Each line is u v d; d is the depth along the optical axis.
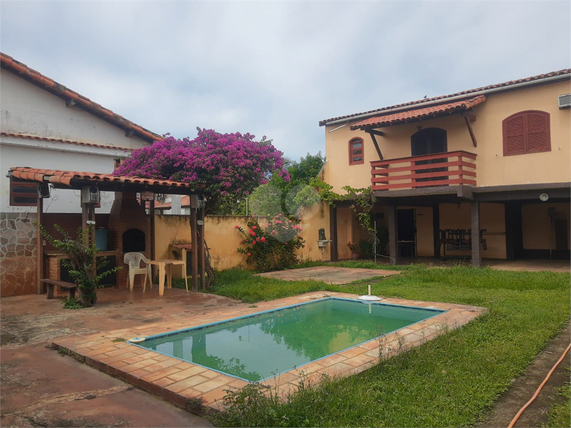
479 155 13.23
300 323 6.88
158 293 9.17
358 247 17.86
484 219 15.72
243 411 3.23
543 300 7.65
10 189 11.06
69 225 9.71
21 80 11.98
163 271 9.02
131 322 6.58
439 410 3.52
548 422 3.36
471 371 4.32
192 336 6.07
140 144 14.56
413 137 14.83
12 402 3.77
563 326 6.13
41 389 4.07
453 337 5.34
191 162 9.83
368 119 14.90
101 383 4.22
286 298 8.62
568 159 11.64
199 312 7.31
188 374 4.24
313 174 20.14
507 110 12.71
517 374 4.36
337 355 4.78
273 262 14.18
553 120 11.89
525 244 15.84
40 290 9.17
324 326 6.69
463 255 16.53
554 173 11.87
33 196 11.41
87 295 7.74
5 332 6.01
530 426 3.33
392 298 8.38
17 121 11.86
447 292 8.82
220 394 3.74
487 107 13.09
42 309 7.54
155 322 6.58
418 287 9.63
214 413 3.39
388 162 14.01
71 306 7.63
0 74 11.61
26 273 9.27
